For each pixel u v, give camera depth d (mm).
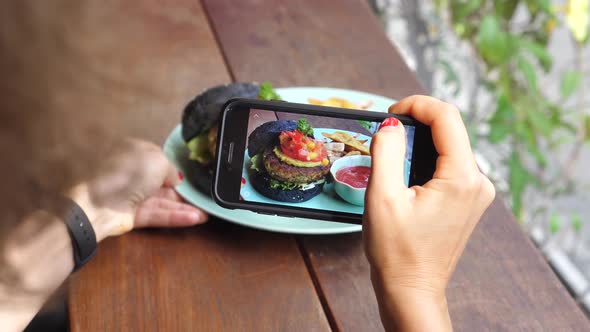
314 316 625
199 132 745
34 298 614
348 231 680
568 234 1773
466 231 534
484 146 1855
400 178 513
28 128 233
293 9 1173
